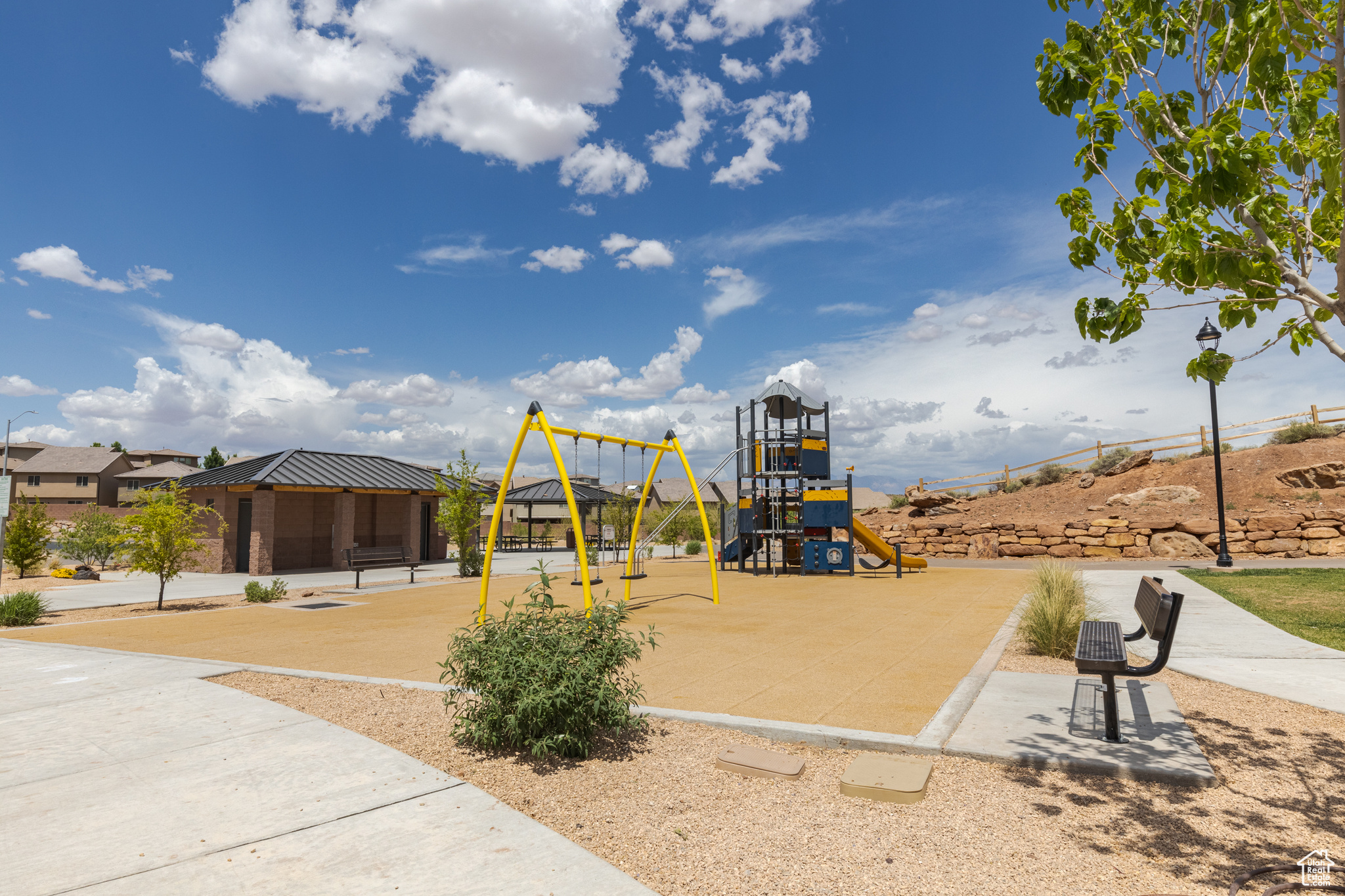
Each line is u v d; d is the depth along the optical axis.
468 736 4.81
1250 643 7.56
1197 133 3.11
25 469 62.66
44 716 5.35
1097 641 5.07
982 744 4.44
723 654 7.71
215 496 21.55
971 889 2.87
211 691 6.12
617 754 4.54
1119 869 3.02
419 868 3.04
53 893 2.84
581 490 37.00
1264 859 3.07
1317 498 20.03
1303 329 3.77
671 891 2.87
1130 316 3.75
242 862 3.10
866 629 9.42
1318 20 2.97
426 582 17.62
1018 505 26.59
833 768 4.29
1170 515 21.17
